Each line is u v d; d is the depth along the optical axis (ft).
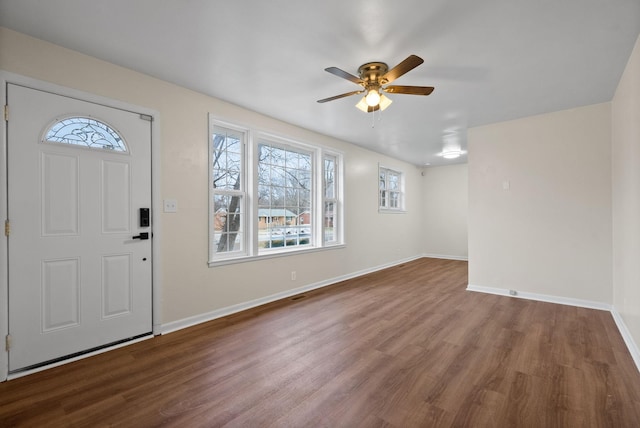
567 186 11.96
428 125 13.67
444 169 24.32
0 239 6.52
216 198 11.10
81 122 7.67
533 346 8.32
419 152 19.39
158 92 9.11
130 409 5.70
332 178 16.44
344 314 10.94
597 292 11.46
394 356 7.77
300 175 14.62
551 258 12.34
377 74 8.15
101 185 8.00
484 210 13.82
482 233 13.89
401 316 10.74
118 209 8.30
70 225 7.50
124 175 8.41
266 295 12.37
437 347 8.27
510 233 13.21
